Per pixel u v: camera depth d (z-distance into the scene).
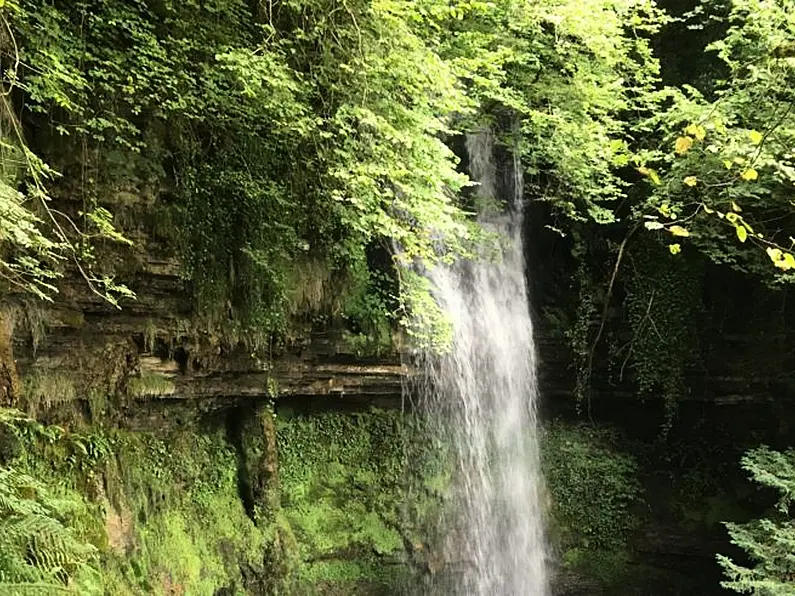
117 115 7.08
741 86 10.66
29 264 5.56
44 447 6.27
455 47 10.09
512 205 13.45
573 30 10.62
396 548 10.47
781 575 8.09
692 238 11.62
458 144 12.82
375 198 8.16
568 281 14.10
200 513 8.32
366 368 10.45
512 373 12.85
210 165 8.12
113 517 6.76
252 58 7.05
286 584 8.95
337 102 8.34
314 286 9.46
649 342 13.06
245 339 8.60
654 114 12.04
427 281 10.55
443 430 11.55
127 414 7.49
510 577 11.79
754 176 5.11
